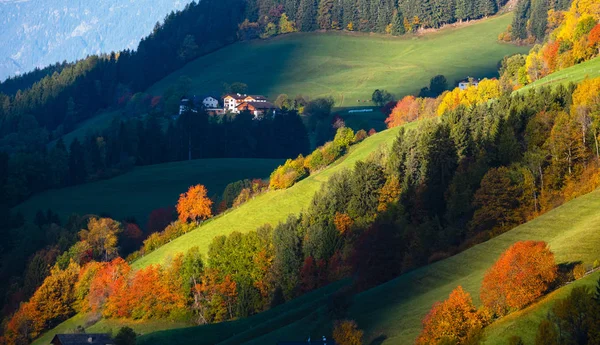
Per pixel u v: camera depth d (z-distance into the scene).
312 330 161.50
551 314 112.88
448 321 121.81
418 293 158.25
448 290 150.75
